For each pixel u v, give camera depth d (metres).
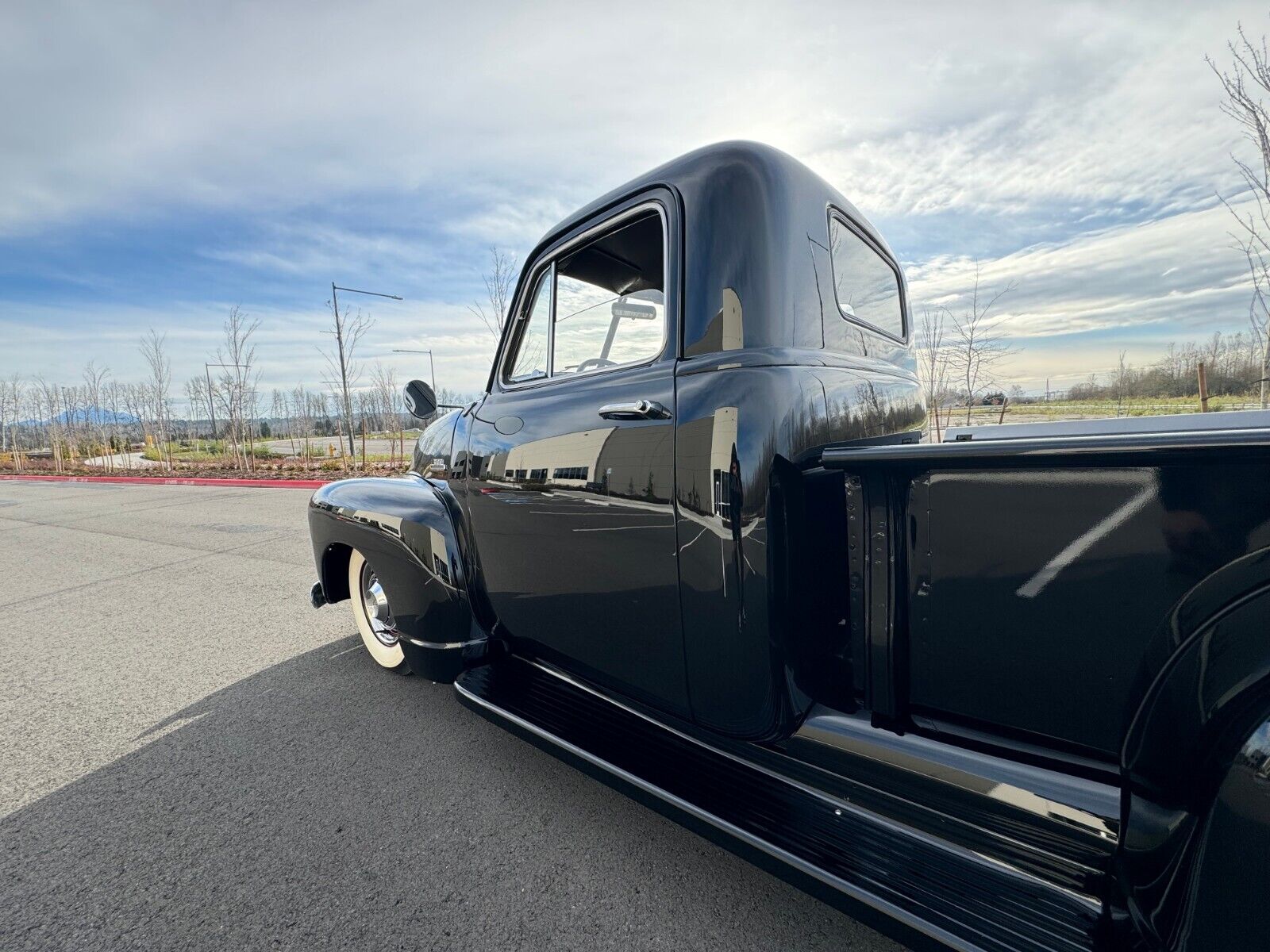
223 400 20.70
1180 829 0.94
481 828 1.97
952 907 1.15
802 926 1.56
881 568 1.30
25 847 1.92
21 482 20.11
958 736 1.26
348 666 3.40
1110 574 1.02
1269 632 0.86
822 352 1.70
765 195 1.57
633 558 1.70
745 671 1.47
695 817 1.47
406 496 2.57
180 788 2.23
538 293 2.21
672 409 1.58
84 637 4.01
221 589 5.14
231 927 1.59
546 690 2.15
